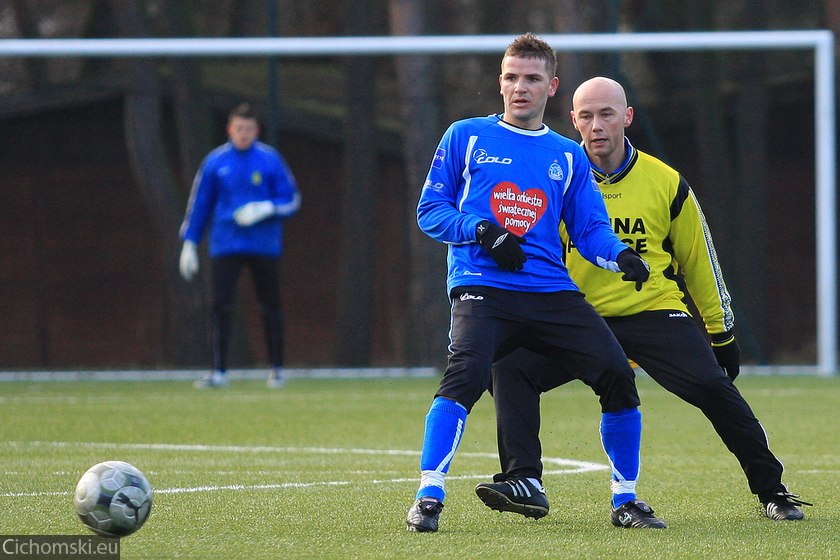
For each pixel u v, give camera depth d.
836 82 58.25
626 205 17.73
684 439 28.81
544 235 16.66
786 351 56.66
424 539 14.98
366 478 21.36
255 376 51.75
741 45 49.75
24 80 57.22
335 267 56.78
